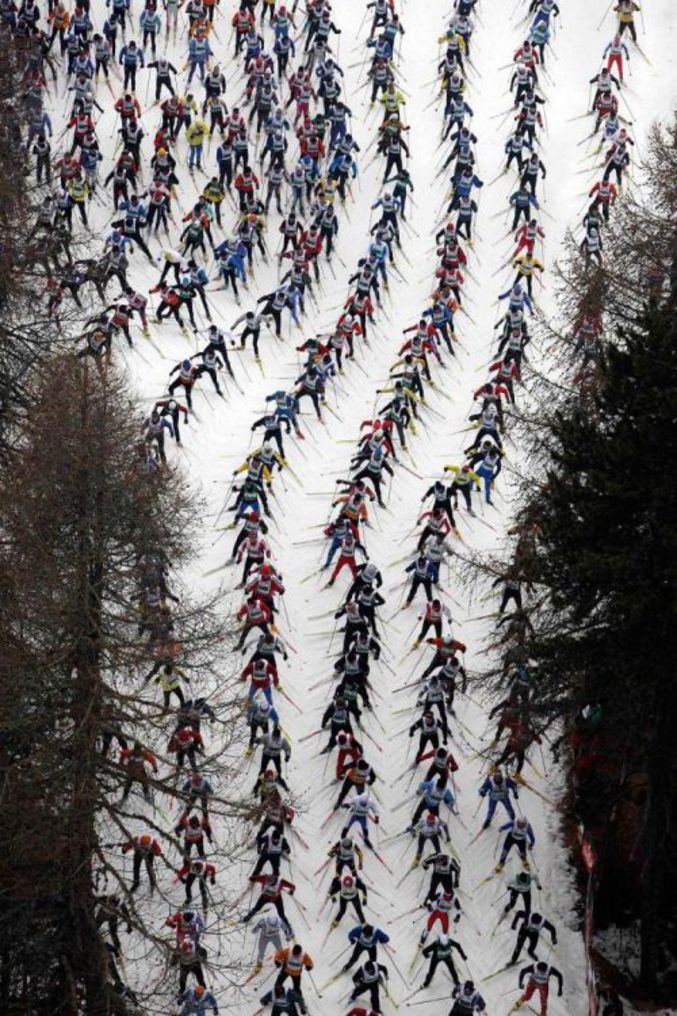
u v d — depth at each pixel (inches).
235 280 2642.7
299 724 1967.3
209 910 1723.7
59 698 1493.6
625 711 1704.0
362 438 2292.1
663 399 1552.7
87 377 1622.8
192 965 1574.8
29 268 2164.1
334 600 2138.3
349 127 3038.9
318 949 1713.8
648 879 1700.3
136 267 2667.3
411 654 2085.4
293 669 2039.9
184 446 2324.1
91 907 1486.2
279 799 1747.0
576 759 1925.4
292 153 2962.6
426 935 1708.9
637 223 2162.9
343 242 2824.8
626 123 2945.4
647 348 1603.1
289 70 3100.4
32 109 2664.9
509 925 1776.6
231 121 2824.8
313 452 2381.9
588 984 1694.1
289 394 2313.0
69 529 1529.3
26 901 1460.4
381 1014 1644.9
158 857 1792.6
